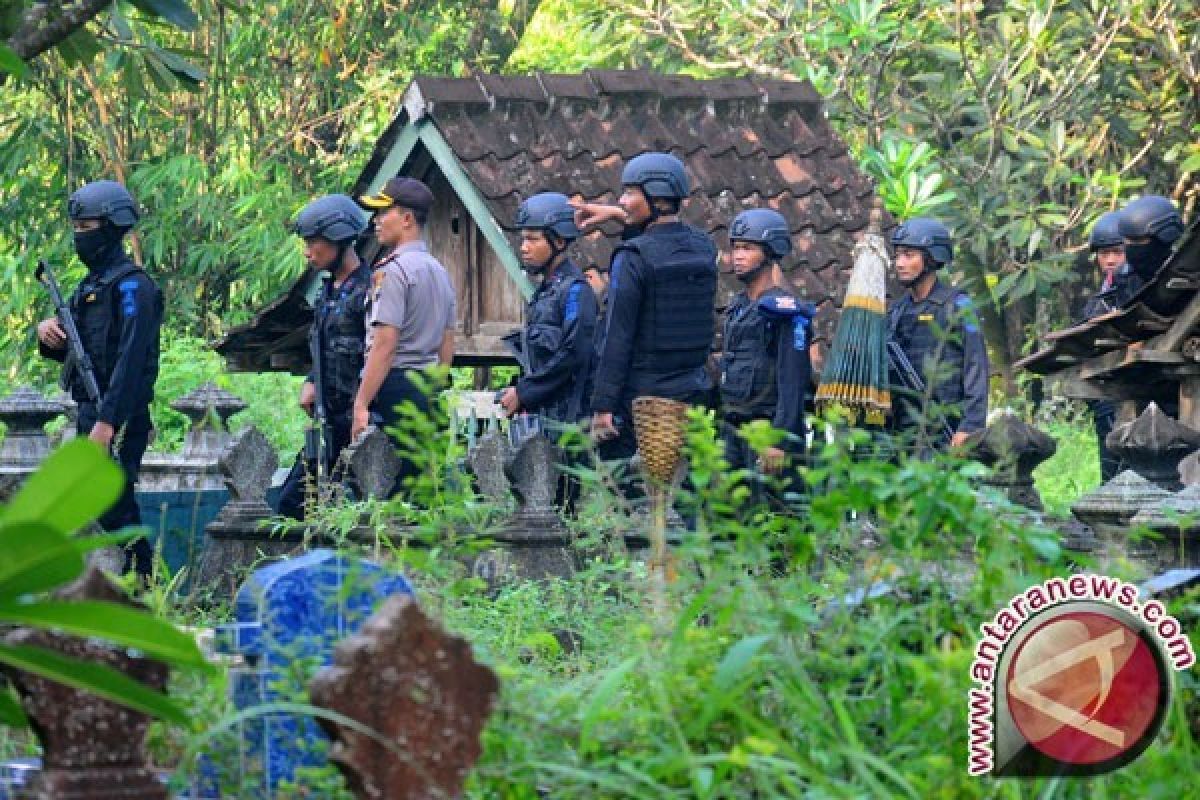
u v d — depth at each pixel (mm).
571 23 33562
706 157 17406
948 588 6051
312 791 5402
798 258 17078
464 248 17172
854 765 5059
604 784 5023
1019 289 27141
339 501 11805
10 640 4910
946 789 5094
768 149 17766
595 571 7785
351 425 13836
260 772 5590
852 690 5852
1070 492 20906
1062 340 16109
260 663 5852
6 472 14328
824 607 6234
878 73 28375
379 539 10430
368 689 4719
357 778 4707
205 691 5684
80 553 4078
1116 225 17984
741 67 30031
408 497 12266
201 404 15938
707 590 5523
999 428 9922
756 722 5117
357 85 31391
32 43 9578
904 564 5879
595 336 13766
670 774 5102
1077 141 27484
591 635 7965
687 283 12688
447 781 4754
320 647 5820
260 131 30438
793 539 5855
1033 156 27828
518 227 14039
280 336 17031
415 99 16594
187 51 10477
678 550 5750
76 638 4934
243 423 21547
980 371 14336
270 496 15992
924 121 28219
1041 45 28078
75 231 13984
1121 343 15969
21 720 4887
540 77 17156
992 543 5797
